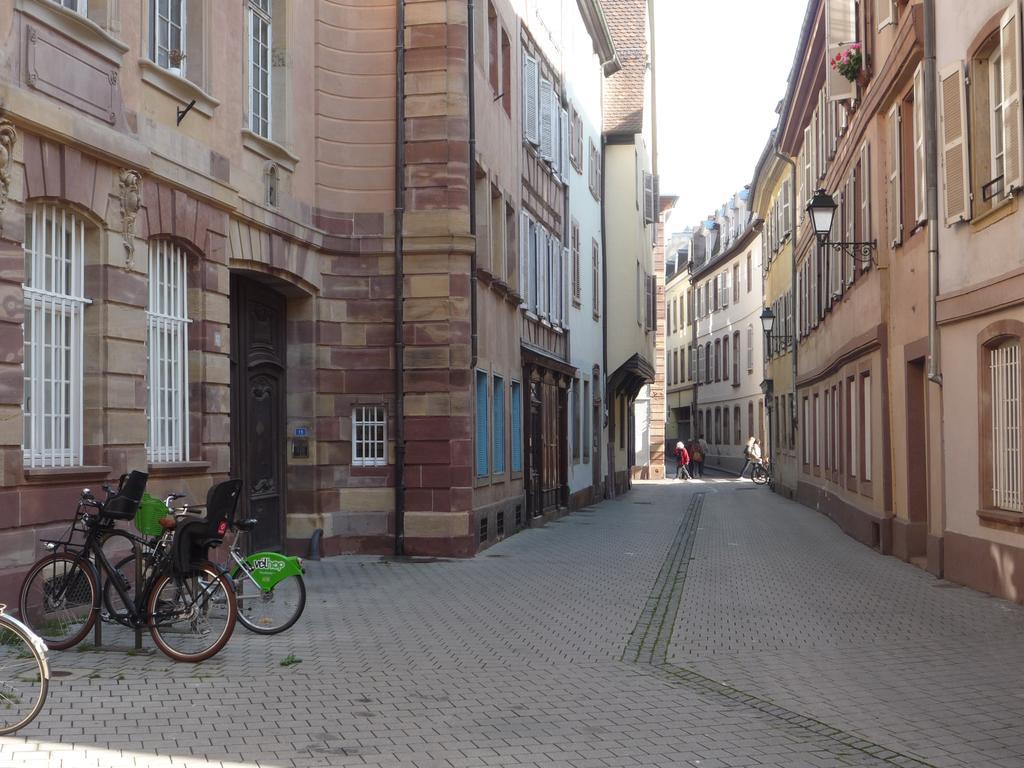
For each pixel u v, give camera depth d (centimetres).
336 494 1853
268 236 1639
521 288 2505
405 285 1853
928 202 1614
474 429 1911
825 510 3033
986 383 1458
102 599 998
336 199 1855
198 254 1420
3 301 1035
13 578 1036
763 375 5588
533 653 1073
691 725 802
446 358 1844
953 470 1585
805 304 3444
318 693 872
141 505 992
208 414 1430
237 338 1659
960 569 1563
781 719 823
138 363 1256
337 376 1850
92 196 1173
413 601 1387
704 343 7200
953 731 791
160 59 1357
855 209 2308
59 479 1107
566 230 3139
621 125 3972
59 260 1154
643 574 1705
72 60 1141
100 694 841
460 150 1862
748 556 1977
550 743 746
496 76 2280
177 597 975
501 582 1579
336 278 1853
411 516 1850
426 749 722
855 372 2347
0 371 1028
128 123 1248
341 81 1858
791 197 3738
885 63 1911
